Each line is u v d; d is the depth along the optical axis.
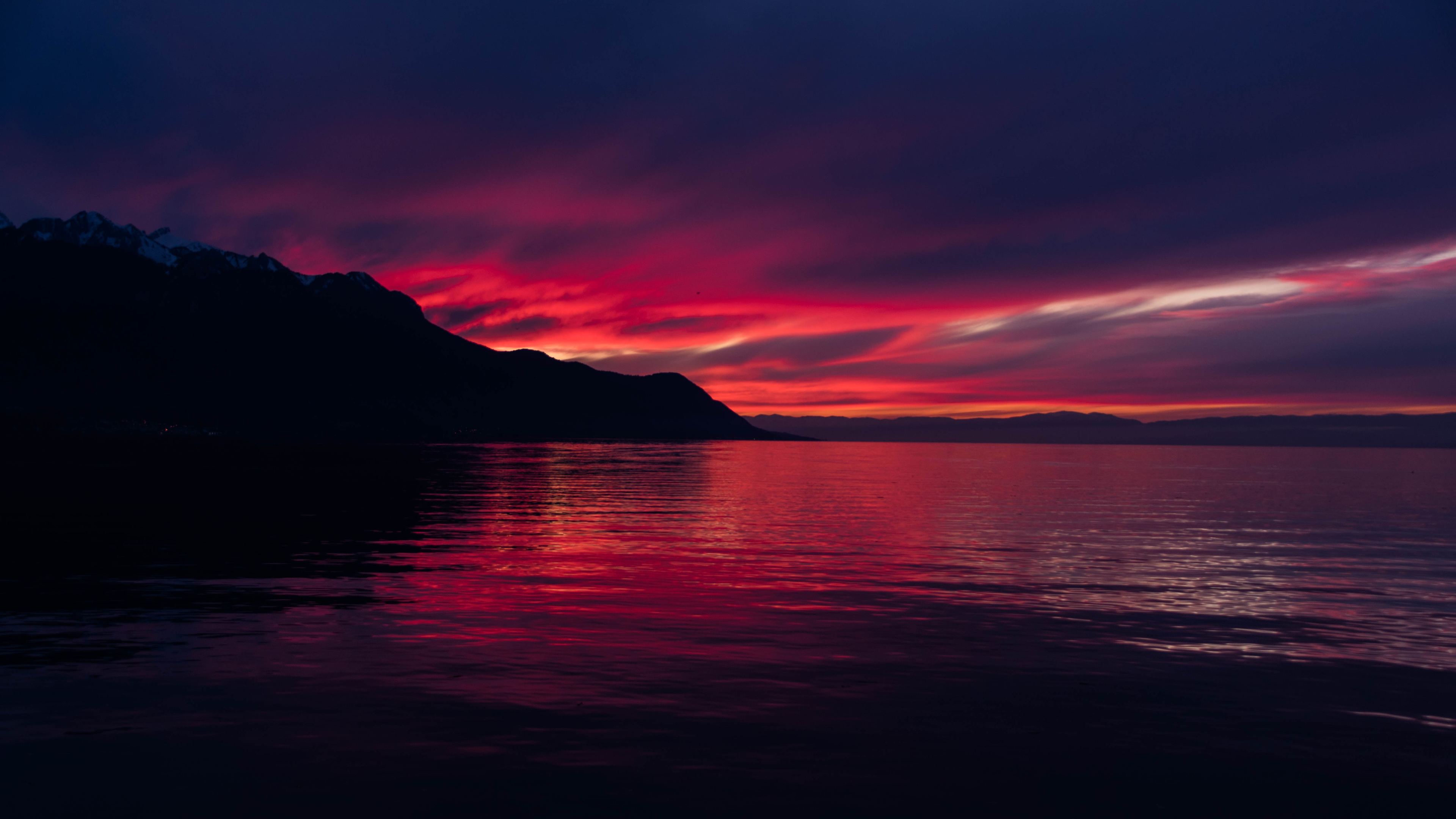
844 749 8.52
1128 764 8.29
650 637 13.00
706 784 7.66
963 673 11.23
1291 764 8.36
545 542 25.42
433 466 93.56
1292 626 14.38
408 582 17.86
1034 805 7.41
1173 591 17.83
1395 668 11.73
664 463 126.19
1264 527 32.91
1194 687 10.73
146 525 28.08
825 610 15.36
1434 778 8.07
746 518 34.91
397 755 8.19
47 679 10.40
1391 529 32.81
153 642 12.32
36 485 48.34
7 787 7.39
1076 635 13.52
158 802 7.18
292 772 7.78
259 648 12.03
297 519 30.86
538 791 7.47
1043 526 32.62
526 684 10.45
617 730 8.91
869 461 146.75
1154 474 96.19
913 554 23.72
